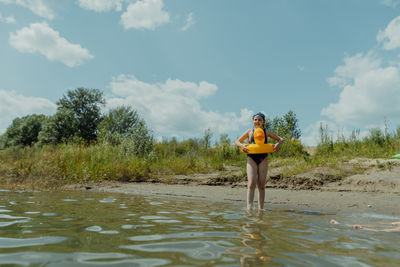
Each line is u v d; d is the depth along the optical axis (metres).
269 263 1.72
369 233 2.65
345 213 4.13
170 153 13.52
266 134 4.82
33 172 8.33
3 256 1.73
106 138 14.66
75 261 1.66
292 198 5.70
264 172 4.66
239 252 1.94
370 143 10.10
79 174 8.64
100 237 2.27
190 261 1.72
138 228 2.66
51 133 31.58
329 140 10.39
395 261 1.82
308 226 2.97
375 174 6.90
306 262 1.77
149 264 1.64
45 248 1.92
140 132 12.47
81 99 36.47
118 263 1.64
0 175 8.38
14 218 3.01
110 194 6.00
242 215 3.69
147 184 8.23
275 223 3.11
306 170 7.93
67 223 2.80
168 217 3.35
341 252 2.00
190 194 6.32
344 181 6.85
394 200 5.15
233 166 10.65
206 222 3.08
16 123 48.97
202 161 11.35
